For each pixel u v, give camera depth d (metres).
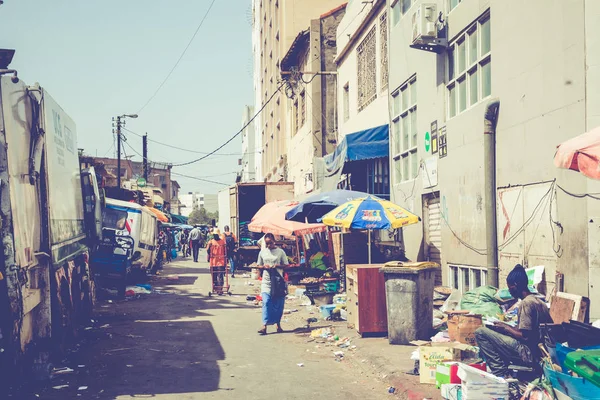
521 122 8.90
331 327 11.02
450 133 11.81
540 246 8.39
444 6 12.08
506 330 6.14
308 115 25.78
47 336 7.48
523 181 8.88
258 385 6.99
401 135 15.30
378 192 18.06
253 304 14.87
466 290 11.26
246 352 8.95
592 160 5.11
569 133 7.62
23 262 6.46
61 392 6.54
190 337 10.20
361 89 19.56
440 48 12.23
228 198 30.30
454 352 6.78
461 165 11.27
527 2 8.67
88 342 9.56
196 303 15.09
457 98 11.72
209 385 6.95
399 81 15.27
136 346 9.32
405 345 8.91
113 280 15.91
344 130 21.97
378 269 9.80
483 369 6.47
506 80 9.37
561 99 7.80
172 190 112.44
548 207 8.15
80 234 10.79
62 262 8.35
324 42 24.97
